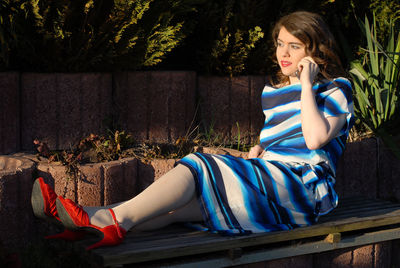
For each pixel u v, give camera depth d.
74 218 2.63
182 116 4.20
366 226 3.24
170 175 2.81
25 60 3.92
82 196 3.27
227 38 4.30
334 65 3.03
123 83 4.00
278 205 2.92
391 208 3.59
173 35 4.00
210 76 4.41
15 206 3.12
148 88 4.07
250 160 2.97
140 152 3.75
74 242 2.75
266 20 4.69
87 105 3.88
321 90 2.98
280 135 3.11
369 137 4.44
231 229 2.83
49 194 2.76
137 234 2.88
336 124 2.87
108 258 2.47
